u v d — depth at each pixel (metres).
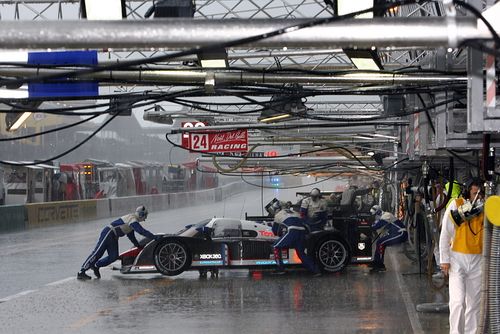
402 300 14.98
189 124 21.80
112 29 3.68
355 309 13.93
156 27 3.72
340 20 3.67
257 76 8.46
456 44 3.71
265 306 14.47
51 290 17.33
